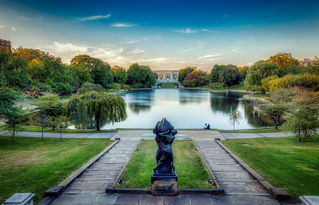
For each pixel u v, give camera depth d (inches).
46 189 458.3
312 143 971.9
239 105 2812.5
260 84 3577.8
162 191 424.8
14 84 2063.2
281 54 4239.7
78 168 591.8
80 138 1085.8
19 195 327.6
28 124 1424.7
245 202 408.2
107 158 705.6
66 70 3277.6
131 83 6427.2
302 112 1034.1
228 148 822.5
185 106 2748.5
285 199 416.8
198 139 1046.4
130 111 2379.4
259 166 610.9
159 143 422.6
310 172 561.3
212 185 473.7
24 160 664.4
